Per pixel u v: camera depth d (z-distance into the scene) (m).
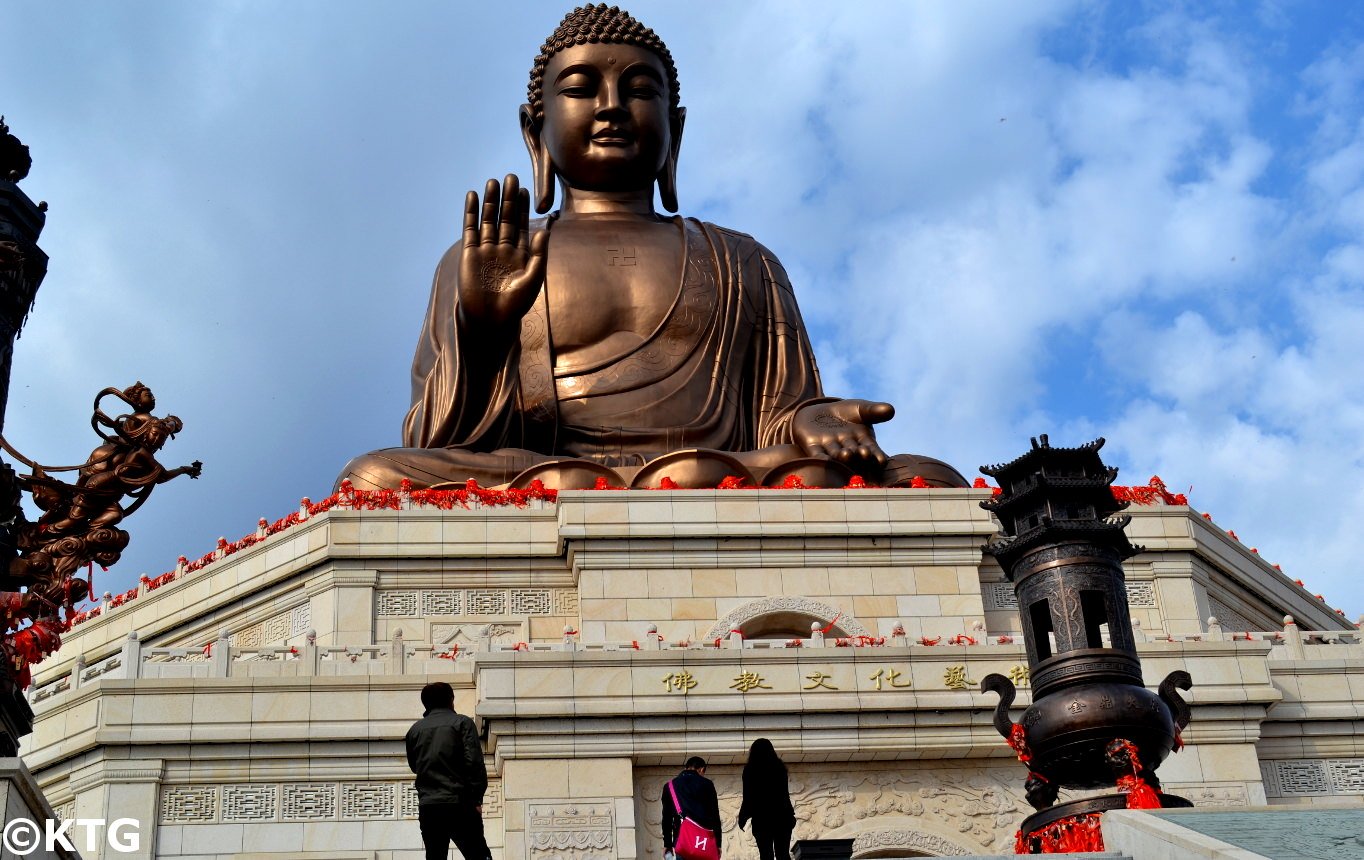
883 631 29.06
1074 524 16.14
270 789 23.58
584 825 22.70
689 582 29.16
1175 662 24.53
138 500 14.14
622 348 36.50
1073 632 15.84
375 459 33.19
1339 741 24.81
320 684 24.16
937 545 29.78
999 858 13.99
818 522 29.66
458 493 30.91
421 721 14.59
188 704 23.81
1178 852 13.09
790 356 37.81
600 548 29.23
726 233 39.50
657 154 40.44
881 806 23.64
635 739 23.27
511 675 23.42
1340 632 27.02
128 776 23.34
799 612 29.03
